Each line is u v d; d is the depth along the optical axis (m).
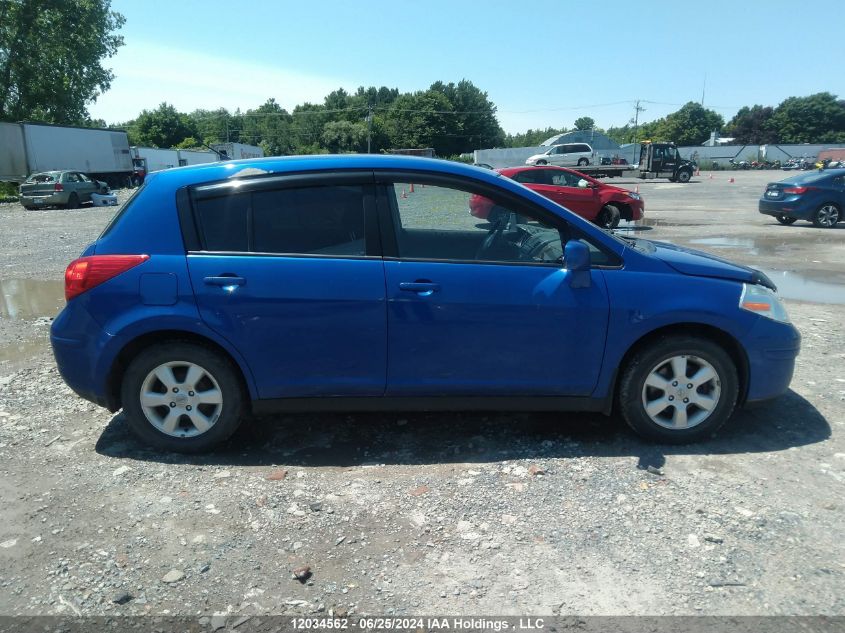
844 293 8.16
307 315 3.52
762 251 11.74
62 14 42.38
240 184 3.64
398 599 2.50
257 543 2.86
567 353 3.61
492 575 2.63
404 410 3.72
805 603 2.44
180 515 3.08
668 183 37.62
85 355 3.60
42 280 9.72
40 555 2.78
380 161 3.71
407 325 3.54
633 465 3.54
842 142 104.44
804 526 2.94
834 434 3.91
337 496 3.25
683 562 2.69
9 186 30.84
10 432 4.04
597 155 43.03
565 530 2.93
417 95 102.38
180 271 3.52
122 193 34.66
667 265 3.71
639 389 3.69
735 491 3.25
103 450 3.79
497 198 3.68
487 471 3.49
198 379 3.63
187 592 2.54
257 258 3.55
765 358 3.68
